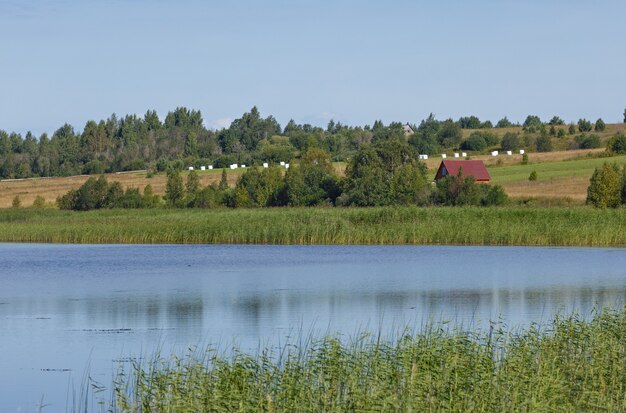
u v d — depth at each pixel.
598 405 28.69
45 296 66.31
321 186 174.00
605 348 34.72
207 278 78.19
